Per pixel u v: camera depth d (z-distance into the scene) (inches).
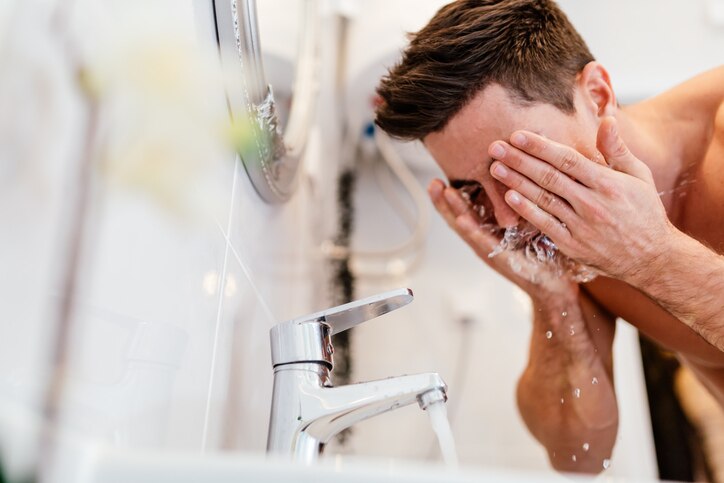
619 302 43.0
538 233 36.2
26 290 10.7
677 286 30.7
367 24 62.6
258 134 28.3
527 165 30.0
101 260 13.5
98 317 13.5
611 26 73.9
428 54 32.6
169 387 18.7
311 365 20.9
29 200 10.9
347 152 72.2
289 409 20.2
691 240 31.0
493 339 66.1
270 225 35.8
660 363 60.2
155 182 13.8
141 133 13.3
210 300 22.9
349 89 63.9
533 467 61.1
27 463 10.0
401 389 20.0
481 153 33.0
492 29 32.3
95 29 13.1
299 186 46.4
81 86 12.5
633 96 70.7
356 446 59.9
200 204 16.8
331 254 65.9
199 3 22.5
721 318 30.3
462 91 32.1
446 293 67.6
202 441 22.2
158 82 13.7
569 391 41.9
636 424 58.6
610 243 30.5
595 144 33.0
